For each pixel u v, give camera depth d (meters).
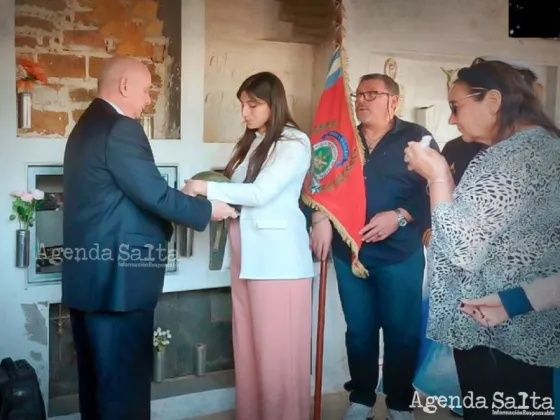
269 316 2.15
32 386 2.00
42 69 2.34
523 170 2.05
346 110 2.36
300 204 2.43
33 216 2.25
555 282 2.03
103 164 1.87
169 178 2.46
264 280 2.13
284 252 2.14
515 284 2.07
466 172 2.13
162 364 2.59
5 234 2.21
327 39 2.64
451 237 2.14
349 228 2.34
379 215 2.29
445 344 2.21
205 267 2.56
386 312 2.33
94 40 2.43
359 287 2.38
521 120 2.07
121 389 1.96
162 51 2.53
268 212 2.13
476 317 2.14
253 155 2.13
